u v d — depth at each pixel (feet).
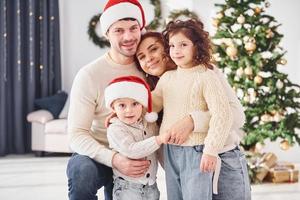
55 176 15.67
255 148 14.64
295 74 18.80
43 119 19.15
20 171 16.57
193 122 5.89
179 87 6.16
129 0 6.99
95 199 7.01
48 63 21.22
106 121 6.57
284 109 13.97
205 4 20.44
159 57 6.65
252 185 14.39
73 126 6.99
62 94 20.84
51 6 21.02
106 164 6.57
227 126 5.78
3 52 19.81
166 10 21.09
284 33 18.81
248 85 13.89
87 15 21.61
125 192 6.59
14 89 20.42
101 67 7.16
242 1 13.98
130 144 6.23
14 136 20.57
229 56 13.89
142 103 6.32
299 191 13.67
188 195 6.05
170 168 6.34
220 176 6.40
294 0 18.75
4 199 12.71
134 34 6.82
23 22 20.49
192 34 6.01
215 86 5.90
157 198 6.84
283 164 15.75
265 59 14.07
